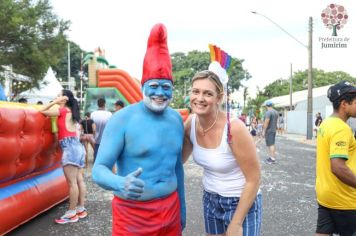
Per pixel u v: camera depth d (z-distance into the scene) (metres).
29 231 4.81
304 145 19.03
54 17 22.41
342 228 3.29
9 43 20.61
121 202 2.60
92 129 9.34
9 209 4.52
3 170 4.34
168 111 2.78
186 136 2.87
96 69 13.44
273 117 11.52
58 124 5.20
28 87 22.45
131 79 12.61
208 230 2.95
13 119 4.32
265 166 10.84
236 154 2.59
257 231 2.75
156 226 2.60
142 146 2.55
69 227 5.00
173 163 2.69
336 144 3.08
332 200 3.24
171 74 2.68
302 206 6.29
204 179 2.91
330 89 3.30
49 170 5.93
